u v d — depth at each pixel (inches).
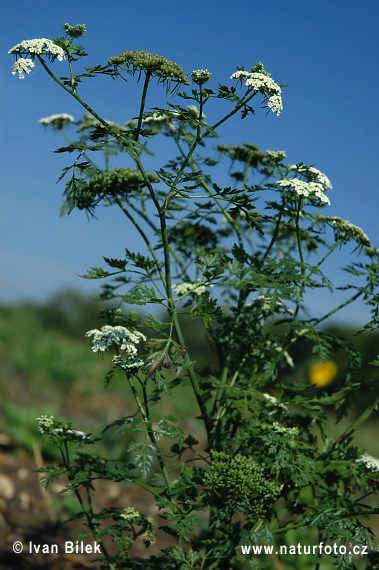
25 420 76.7
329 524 42.3
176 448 46.3
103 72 42.3
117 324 46.1
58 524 45.9
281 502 60.9
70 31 42.1
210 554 44.9
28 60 41.5
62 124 51.0
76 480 44.8
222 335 47.0
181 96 42.8
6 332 145.9
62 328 176.4
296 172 45.8
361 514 42.6
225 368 47.1
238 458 42.8
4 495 59.5
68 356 127.4
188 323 124.6
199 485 44.2
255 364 46.8
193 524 42.8
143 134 42.9
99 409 102.1
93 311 180.7
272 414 47.3
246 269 44.7
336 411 47.6
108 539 57.1
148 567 46.2
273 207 45.5
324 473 45.3
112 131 42.5
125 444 72.6
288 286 43.8
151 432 43.6
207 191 48.2
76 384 113.0
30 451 69.0
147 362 41.7
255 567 43.3
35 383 110.5
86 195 45.0
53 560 53.6
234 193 43.4
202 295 43.9
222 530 44.5
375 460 45.2
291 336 46.9
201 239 50.7
